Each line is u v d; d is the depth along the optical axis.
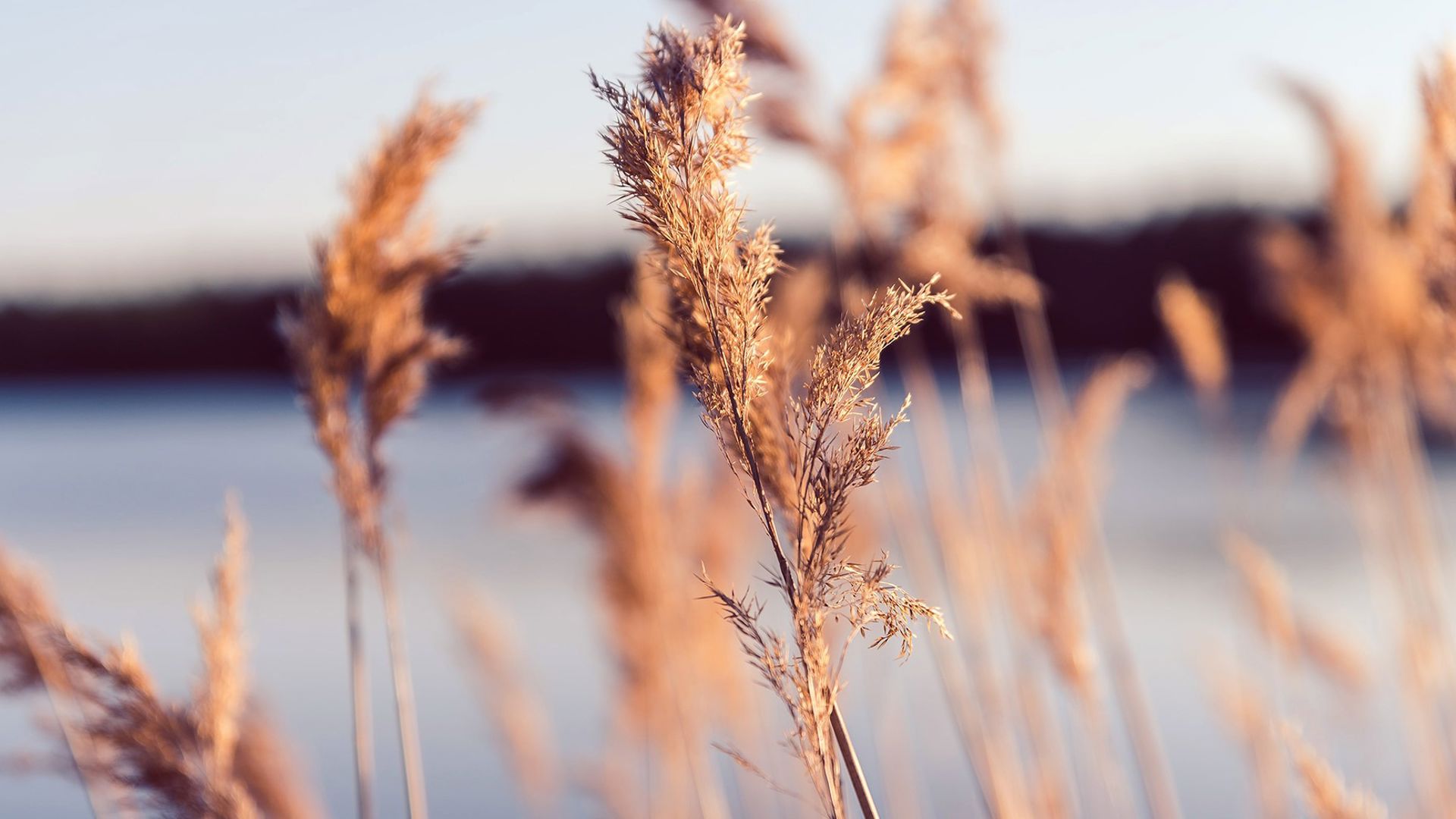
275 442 32.97
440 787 6.66
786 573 1.02
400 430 2.02
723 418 1.05
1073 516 3.15
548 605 11.70
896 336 1.04
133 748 1.83
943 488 3.68
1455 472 12.63
